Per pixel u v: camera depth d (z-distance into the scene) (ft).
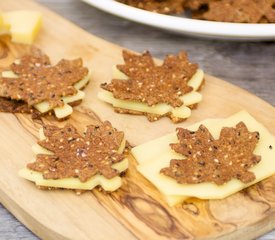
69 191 1.59
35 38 2.07
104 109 1.82
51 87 1.82
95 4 2.04
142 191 1.59
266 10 2.08
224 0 2.14
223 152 1.62
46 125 1.70
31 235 1.58
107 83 1.88
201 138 1.65
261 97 1.98
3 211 1.63
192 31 1.99
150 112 1.79
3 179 1.62
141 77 1.84
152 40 2.20
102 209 1.55
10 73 1.89
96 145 1.64
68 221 1.52
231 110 1.82
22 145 1.71
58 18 2.15
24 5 2.20
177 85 1.82
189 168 1.58
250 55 2.13
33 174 1.59
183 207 1.55
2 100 1.83
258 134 1.66
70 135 1.67
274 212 1.55
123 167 1.61
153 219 1.53
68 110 1.78
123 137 1.67
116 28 2.24
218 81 1.90
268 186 1.60
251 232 1.55
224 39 2.11
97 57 2.00
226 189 1.56
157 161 1.62
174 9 2.16
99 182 1.59
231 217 1.53
